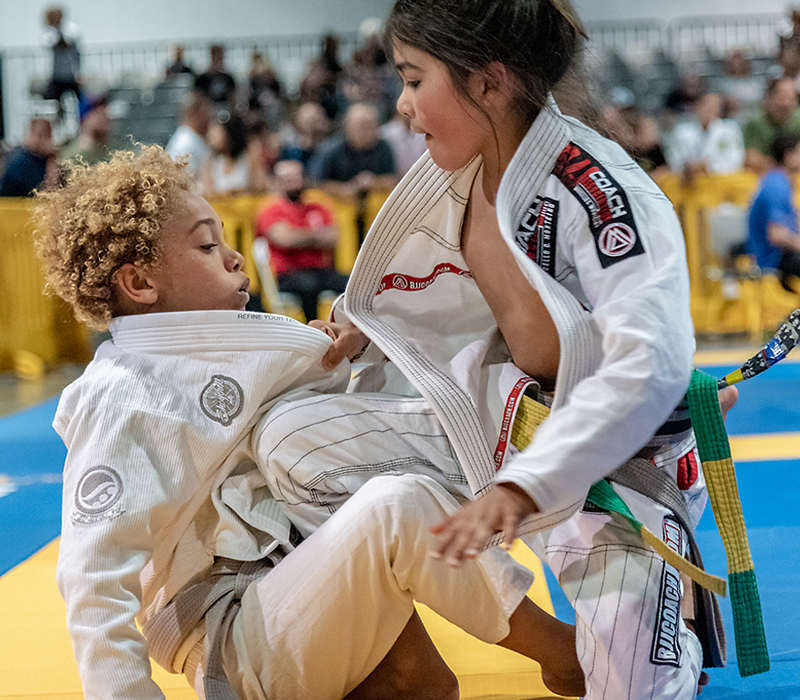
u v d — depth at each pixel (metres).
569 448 1.54
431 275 2.23
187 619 2.01
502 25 1.88
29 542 3.75
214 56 13.35
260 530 2.06
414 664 2.05
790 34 13.73
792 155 9.54
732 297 9.76
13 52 16.03
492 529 1.52
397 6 1.95
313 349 2.17
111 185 2.07
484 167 2.07
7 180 9.22
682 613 2.21
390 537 1.80
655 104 13.81
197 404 2.00
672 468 2.11
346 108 12.17
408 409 2.13
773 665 2.40
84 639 1.75
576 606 1.95
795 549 3.29
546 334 2.01
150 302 2.12
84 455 1.90
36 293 9.19
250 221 9.45
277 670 1.86
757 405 6.33
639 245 1.74
